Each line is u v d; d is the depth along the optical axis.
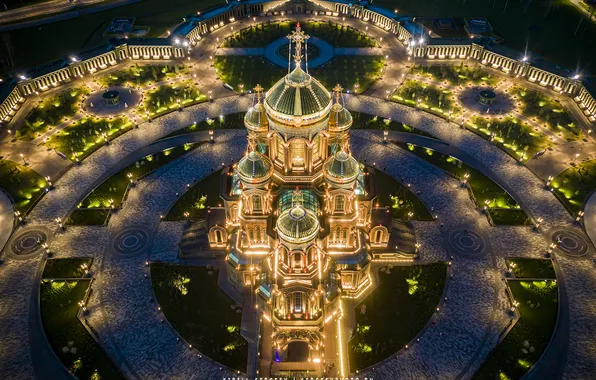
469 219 117.75
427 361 90.06
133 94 158.75
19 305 98.88
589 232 114.25
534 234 114.00
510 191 124.75
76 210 119.19
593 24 195.38
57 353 91.00
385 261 108.12
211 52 179.88
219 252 107.44
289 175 93.81
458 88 162.12
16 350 91.44
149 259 108.44
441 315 97.56
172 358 90.56
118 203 121.31
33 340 93.06
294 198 85.56
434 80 166.00
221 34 190.38
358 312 97.75
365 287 102.38
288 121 87.44
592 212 119.00
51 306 98.75
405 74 168.88
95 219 117.19
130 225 116.06
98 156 134.62
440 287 102.62
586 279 104.19
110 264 107.19
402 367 89.19
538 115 149.50
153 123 146.75
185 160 133.75
